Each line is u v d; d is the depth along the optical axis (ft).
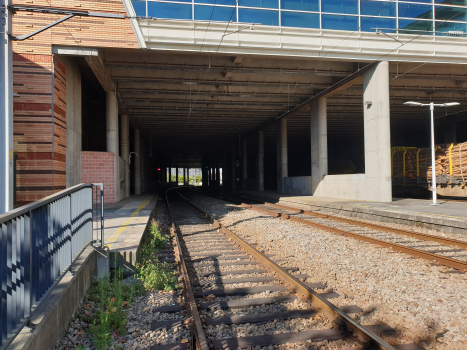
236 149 168.66
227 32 51.13
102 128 87.30
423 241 28.12
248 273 19.07
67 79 50.62
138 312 13.82
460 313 13.23
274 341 11.00
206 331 11.86
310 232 32.12
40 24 44.98
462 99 84.64
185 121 106.52
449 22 59.62
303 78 69.87
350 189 69.05
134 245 20.93
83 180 59.47
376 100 58.95
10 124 22.35
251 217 46.26
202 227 37.88
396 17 57.93
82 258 15.71
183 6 50.42
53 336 10.43
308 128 127.24
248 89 75.66
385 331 11.73
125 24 47.91
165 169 274.77
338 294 15.42
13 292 8.46
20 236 9.00
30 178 43.42
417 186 76.23
